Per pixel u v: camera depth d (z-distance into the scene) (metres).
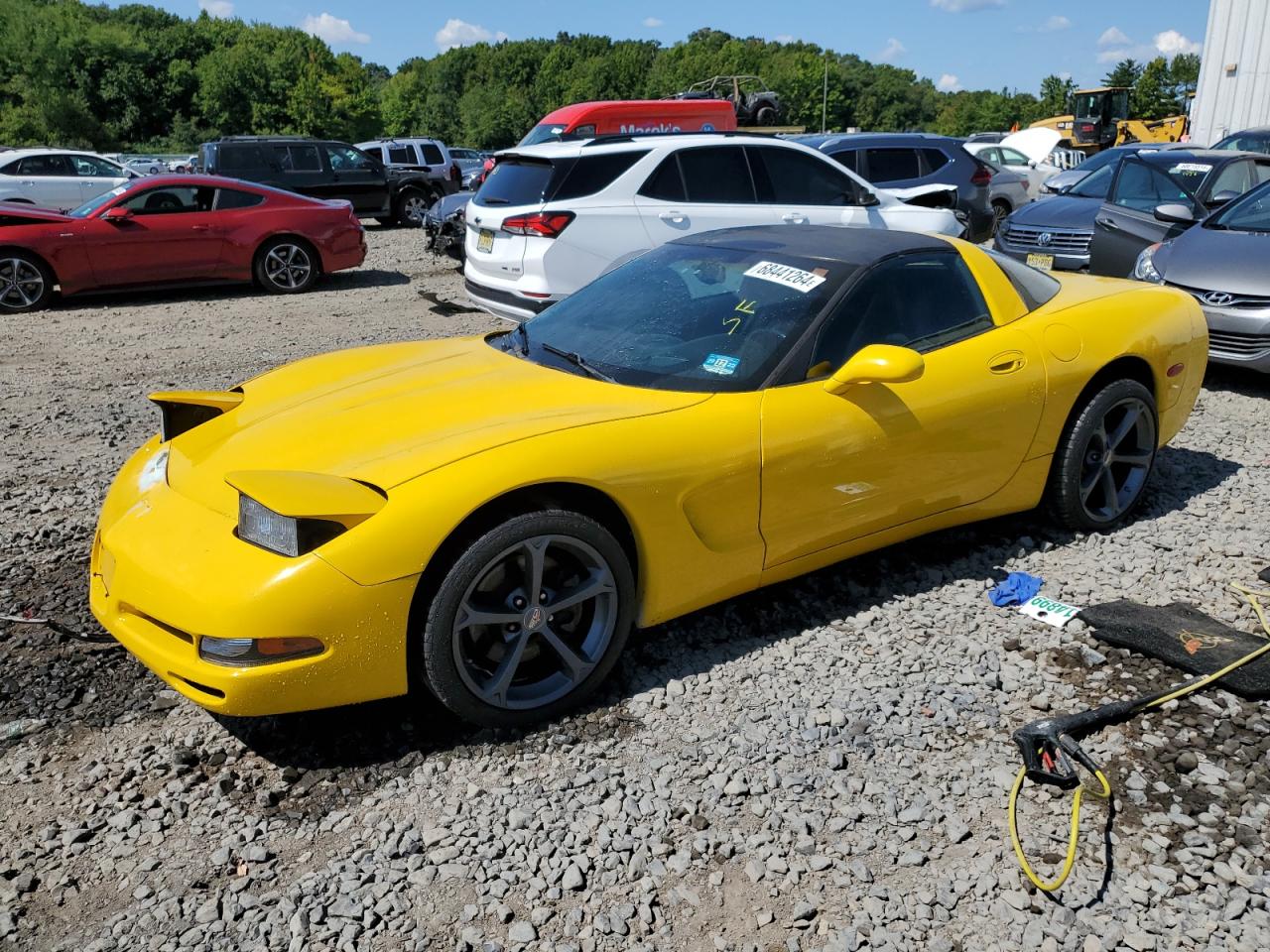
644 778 2.76
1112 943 2.22
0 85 86.25
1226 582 3.89
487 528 2.77
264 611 2.54
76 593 3.89
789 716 3.04
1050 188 12.48
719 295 3.69
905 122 149.12
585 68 135.38
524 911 2.31
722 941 2.23
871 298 3.61
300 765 2.82
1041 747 2.79
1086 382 4.04
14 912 2.31
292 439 3.02
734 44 132.12
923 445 3.57
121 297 11.68
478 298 7.93
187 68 93.06
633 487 2.96
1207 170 9.23
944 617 3.64
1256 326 6.18
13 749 2.91
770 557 3.37
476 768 2.80
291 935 2.24
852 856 2.49
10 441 5.94
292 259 11.79
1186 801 2.66
